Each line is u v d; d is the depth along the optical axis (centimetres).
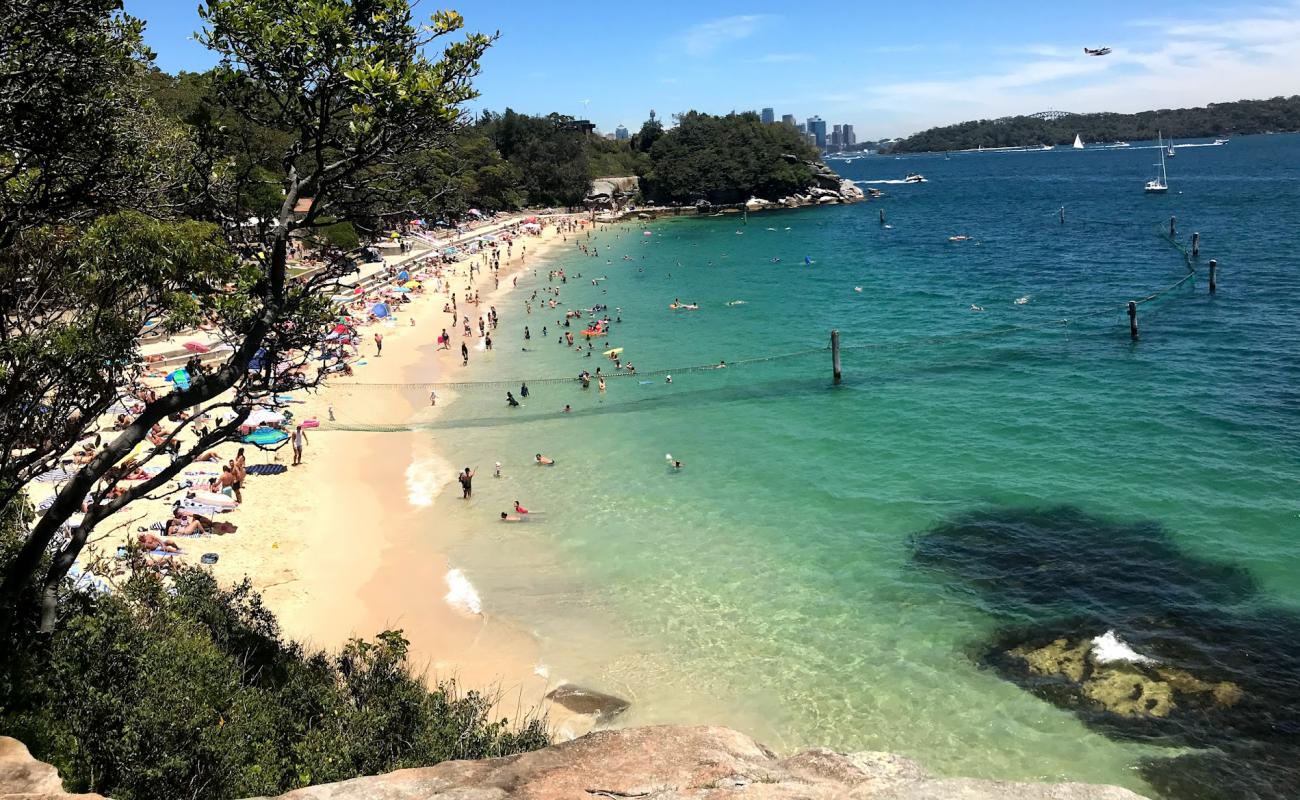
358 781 760
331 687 1705
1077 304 7175
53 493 3089
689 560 3009
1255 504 3162
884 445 4056
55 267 1413
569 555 3077
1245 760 1920
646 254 12300
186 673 1446
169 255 1342
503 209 16888
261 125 1308
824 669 2358
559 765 779
